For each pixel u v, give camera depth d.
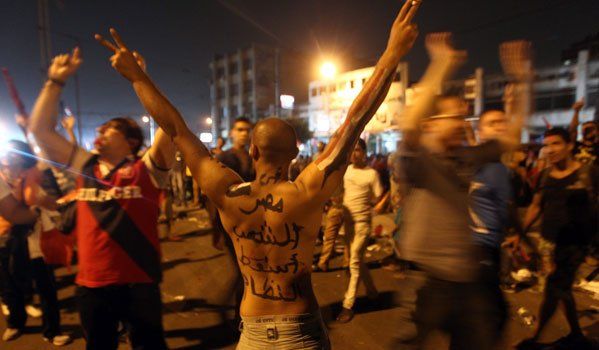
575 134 5.26
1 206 3.38
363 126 1.56
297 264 1.57
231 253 3.67
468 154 2.19
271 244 1.57
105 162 2.56
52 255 3.48
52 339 3.60
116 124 2.54
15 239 3.61
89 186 2.46
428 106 2.20
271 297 1.58
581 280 4.57
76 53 2.29
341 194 5.39
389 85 1.55
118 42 1.72
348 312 3.91
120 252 2.40
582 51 23.62
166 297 4.61
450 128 2.13
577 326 3.17
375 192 4.15
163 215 10.51
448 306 2.08
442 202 2.11
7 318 3.71
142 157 2.64
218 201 1.65
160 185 2.63
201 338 3.62
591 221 2.98
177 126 1.70
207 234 8.12
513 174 5.24
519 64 2.28
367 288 4.36
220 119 53.41
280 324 1.55
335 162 1.54
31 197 3.37
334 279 5.18
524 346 3.21
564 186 3.05
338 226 5.49
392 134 28.77
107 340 2.46
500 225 2.41
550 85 24.91
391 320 3.89
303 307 1.58
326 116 32.50
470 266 2.07
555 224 3.08
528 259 4.68
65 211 2.53
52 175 3.54
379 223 7.30
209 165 1.66
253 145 1.62
